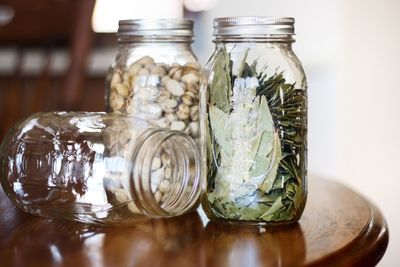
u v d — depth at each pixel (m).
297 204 0.69
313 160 2.09
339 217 0.73
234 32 0.68
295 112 0.68
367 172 2.08
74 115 0.73
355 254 0.61
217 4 2.25
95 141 0.67
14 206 0.76
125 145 0.66
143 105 0.77
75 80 1.40
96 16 2.54
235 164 0.67
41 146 0.69
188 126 0.78
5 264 0.55
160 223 0.69
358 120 2.06
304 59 2.08
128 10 2.59
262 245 0.61
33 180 0.69
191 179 0.69
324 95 2.06
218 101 0.68
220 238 0.63
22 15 1.46
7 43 1.53
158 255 0.58
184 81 0.78
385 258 2.11
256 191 0.67
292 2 2.08
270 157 0.67
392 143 2.09
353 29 2.03
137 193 0.64
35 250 0.59
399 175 2.09
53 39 1.45
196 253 0.58
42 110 1.50
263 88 0.67
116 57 0.82
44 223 0.69
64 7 1.42
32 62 1.81
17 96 1.56
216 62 0.69
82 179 0.67
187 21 0.79
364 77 2.05
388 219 2.10
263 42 0.68
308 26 2.06
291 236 0.64
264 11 2.14
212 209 0.69
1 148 0.73
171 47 0.79
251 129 0.67
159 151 0.67
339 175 2.05
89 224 0.68
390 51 2.06
